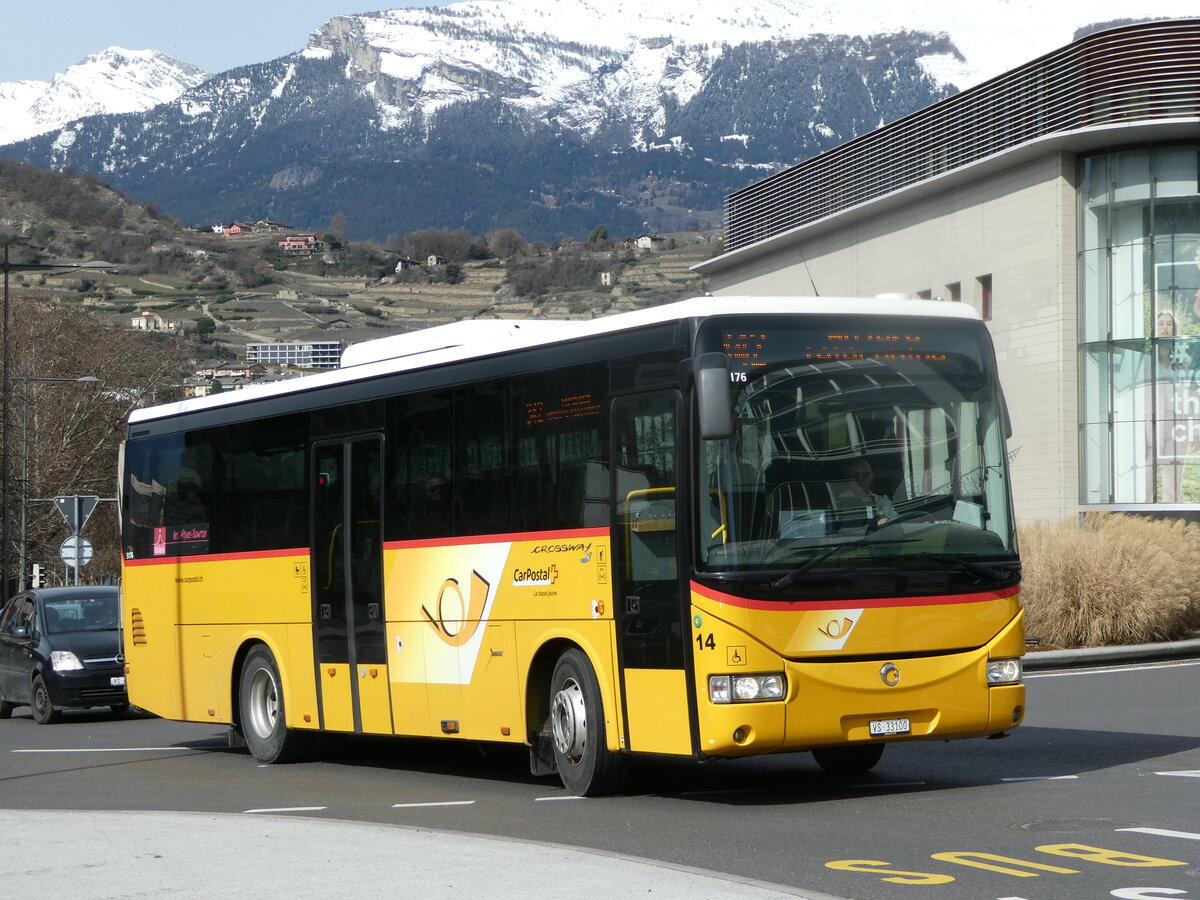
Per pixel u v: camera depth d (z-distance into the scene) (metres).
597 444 11.98
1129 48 38.28
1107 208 39.19
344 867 9.15
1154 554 26.78
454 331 14.08
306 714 15.47
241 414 16.61
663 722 11.28
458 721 13.42
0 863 9.67
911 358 11.64
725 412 10.80
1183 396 38.38
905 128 46.59
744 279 56.22
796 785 12.57
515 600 12.73
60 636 23.30
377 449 14.48
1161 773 12.29
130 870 9.30
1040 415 40.38
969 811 10.79
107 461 69.50
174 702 17.66
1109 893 8.05
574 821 10.98
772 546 10.98
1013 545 11.72
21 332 66.12
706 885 8.27
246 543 16.42
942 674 11.34
